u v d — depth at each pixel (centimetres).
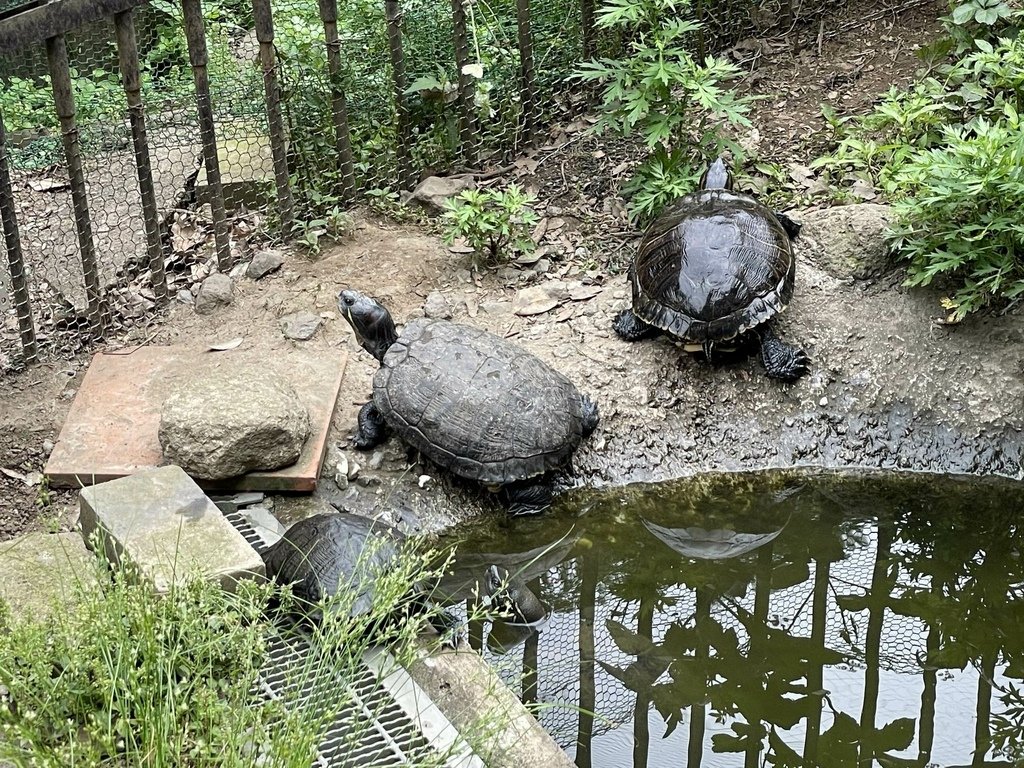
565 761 96
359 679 102
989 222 138
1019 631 121
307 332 149
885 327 147
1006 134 140
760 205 149
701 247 140
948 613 124
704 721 110
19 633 91
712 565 129
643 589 126
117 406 138
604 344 149
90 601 98
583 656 117
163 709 87
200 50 150
